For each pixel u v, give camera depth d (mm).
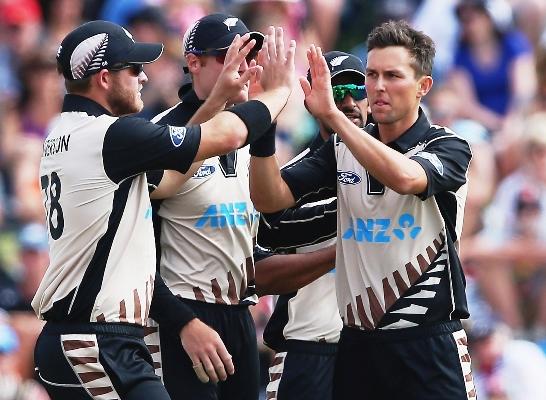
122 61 22656
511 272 39719
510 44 48156
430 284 22375
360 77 25594
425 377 22391
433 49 22641
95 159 22156
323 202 24828
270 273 25734
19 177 40781
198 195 24641
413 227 22375
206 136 22047
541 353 35875
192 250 24766
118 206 22266
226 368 23672
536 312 39438
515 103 47562
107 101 22781
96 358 22031
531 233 41031
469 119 46938
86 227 22172
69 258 22250
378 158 21375
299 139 43375
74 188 22234
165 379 24469
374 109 22391
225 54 24547
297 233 24875
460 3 47938
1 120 42844
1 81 44594
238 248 25047
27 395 35062
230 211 24875
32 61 43500
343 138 21516
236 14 45094
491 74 47656
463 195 22781
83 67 22531
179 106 25078
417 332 22422
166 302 23625
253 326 25578
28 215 40000
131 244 22406
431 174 21766
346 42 49812
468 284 39500
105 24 22859
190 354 23562
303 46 45375
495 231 41375
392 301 22422
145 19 43969
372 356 22625
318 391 26844
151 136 22000
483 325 35469
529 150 41969
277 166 23078
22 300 36719
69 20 47688
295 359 26984
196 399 24469
